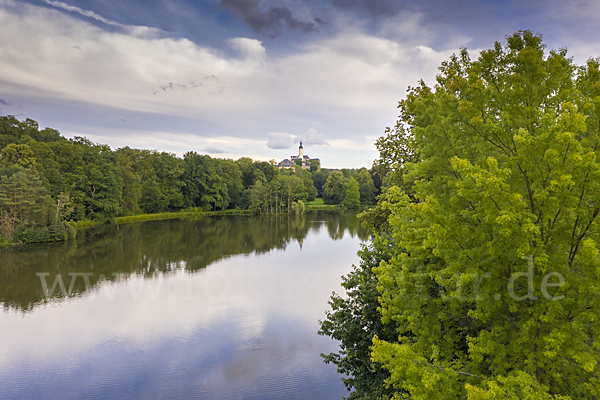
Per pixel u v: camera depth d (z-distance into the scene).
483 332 6.95
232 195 117.44
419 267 8.57
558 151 5.90
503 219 5.72
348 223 75.12
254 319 21.73
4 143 69.38
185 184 102.69
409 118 18.45
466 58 9.16
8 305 24.31
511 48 7.73
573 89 6.65
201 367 16.52
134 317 22.16
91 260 38.12
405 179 9.27
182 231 62.84
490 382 5.64
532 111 6.85
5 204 48.22
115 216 77.69
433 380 6.27
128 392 14.52
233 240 51.91
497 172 6.06
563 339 5.71
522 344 6.70
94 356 17.50
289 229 64.81
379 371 11.33
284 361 17.00
